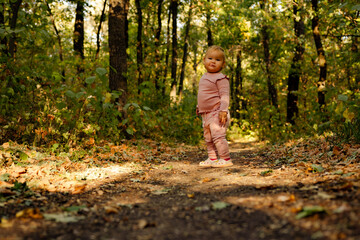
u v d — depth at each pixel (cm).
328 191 221
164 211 216
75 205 245
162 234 165
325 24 899
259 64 1691
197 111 473
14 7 612
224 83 450
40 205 241
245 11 1135
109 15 749
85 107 567
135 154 588
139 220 195
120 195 288
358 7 483
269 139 1135
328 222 156
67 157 463
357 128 488
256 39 1745
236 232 159
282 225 161
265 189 262
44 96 550
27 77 558
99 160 500
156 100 1136
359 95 578
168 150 738
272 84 1503
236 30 1706
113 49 742
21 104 541
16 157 419
